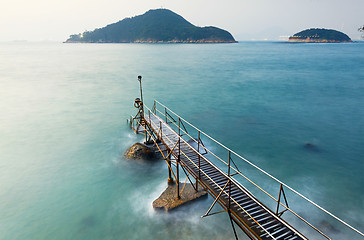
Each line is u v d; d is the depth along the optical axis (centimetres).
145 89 5694
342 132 3091
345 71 8138
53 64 11300
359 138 2902
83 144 2756
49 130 3225
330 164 2305
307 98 4731
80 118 3697
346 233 1472
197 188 1714
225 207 1167
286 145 2725
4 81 6856
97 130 3181
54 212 1667
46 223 1564
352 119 3553
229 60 12531
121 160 2294
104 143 2766
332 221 1570
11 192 1902
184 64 10800
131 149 2298
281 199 1781
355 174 2130
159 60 12862
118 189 1889
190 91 5434
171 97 4916
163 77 7300
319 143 2786
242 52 19688
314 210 1670
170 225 1498
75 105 4412
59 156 2481
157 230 1470
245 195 1211
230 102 4509
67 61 12756
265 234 970
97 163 2308
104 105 4397
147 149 2255
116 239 1418
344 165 2284
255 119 3600
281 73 7881
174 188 1752
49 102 4628
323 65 9881
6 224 1563
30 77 7531
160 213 1576
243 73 7938
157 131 2103
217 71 8462
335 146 2700
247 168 2227
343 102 4428
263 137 2945
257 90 5475
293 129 3203
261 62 11362
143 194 1808
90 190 1891
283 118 3634
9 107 4309
